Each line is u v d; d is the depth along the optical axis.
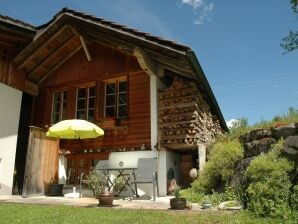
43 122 11.80
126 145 10.33
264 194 5.61
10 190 10.18
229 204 6.35
